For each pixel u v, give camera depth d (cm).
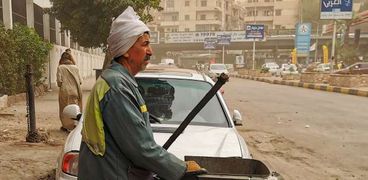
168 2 10481
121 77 184
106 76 185
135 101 183
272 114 1205
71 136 377
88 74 3478
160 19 10575
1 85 1197
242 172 250
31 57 1404
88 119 183
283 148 755
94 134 180
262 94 1939
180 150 334
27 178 498
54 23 2286
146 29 195
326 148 764
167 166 181
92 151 181
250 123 1027
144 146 175
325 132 926
